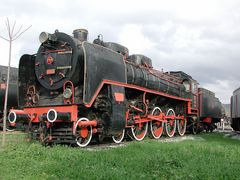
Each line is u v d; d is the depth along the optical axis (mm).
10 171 6938
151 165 7203
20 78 12641
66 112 10633
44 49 11953
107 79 11859
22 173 6770
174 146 10703
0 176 6543
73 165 7059
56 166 6984
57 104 11172
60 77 11438
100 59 11586
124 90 12867
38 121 11312
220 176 6527
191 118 21969
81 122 10781
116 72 12484
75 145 11344
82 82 11508
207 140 15719
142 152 9320
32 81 12719
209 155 8953
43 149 8852
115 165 7332
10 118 10977
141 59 16359
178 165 7430
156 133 16484
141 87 14711
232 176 6496
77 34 12469
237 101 25812
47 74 11750
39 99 12344
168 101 18422
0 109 18922
